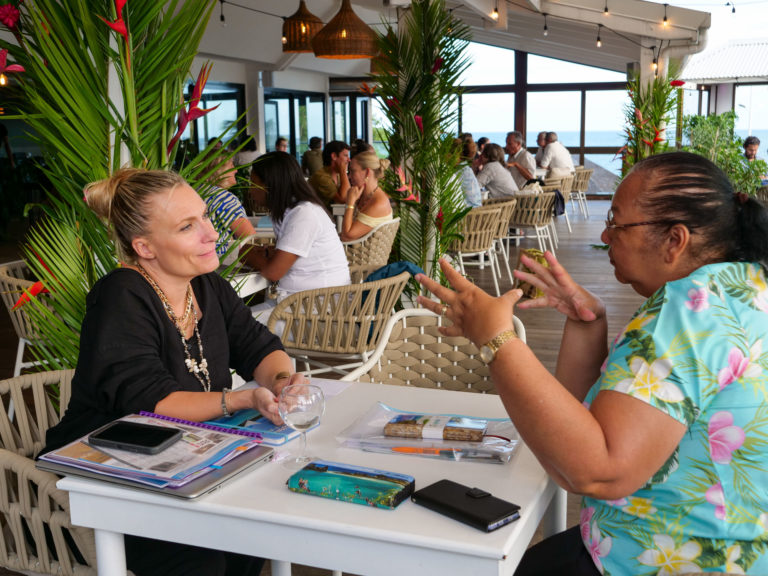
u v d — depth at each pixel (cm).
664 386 111
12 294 325
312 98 1531
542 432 111
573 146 1602
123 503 136
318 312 330
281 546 127
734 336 114
